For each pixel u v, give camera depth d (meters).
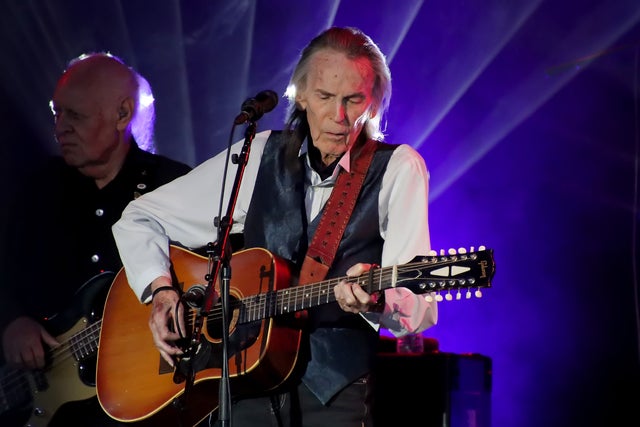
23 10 18.34
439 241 19.38
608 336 18.66
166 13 19.28
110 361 10.35
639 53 18.05
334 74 9.03
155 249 10.12
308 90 9.30
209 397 9.45
